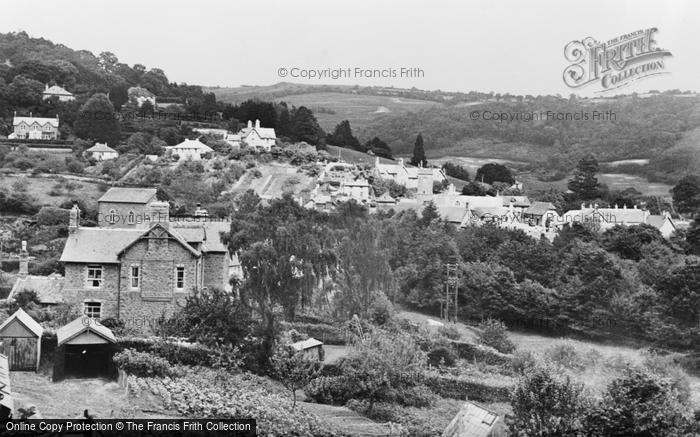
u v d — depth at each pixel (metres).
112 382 77.44
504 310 126.31
